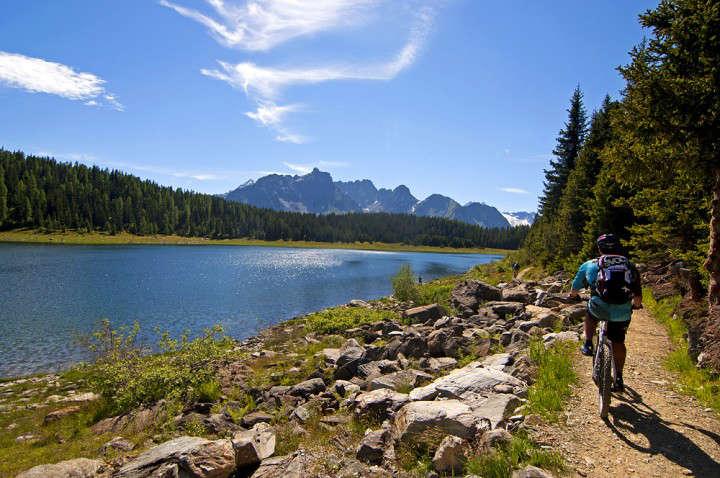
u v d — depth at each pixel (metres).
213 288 48.91
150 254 102.31
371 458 6.12
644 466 4.88
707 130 9.10
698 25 9.37
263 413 9.93
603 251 6.30
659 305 13.83
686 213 12.95
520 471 4.61
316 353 16.62
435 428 5.88
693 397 6.81
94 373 15.05
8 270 57.41
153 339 25.95
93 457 8.26
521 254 48.53
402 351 13.14
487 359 10.63
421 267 98.56
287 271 73.69
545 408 6.34
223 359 15.09
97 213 169.38
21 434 11.38
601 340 6.16
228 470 6.12
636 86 10.12
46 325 28.77
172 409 10.71
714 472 4.74
